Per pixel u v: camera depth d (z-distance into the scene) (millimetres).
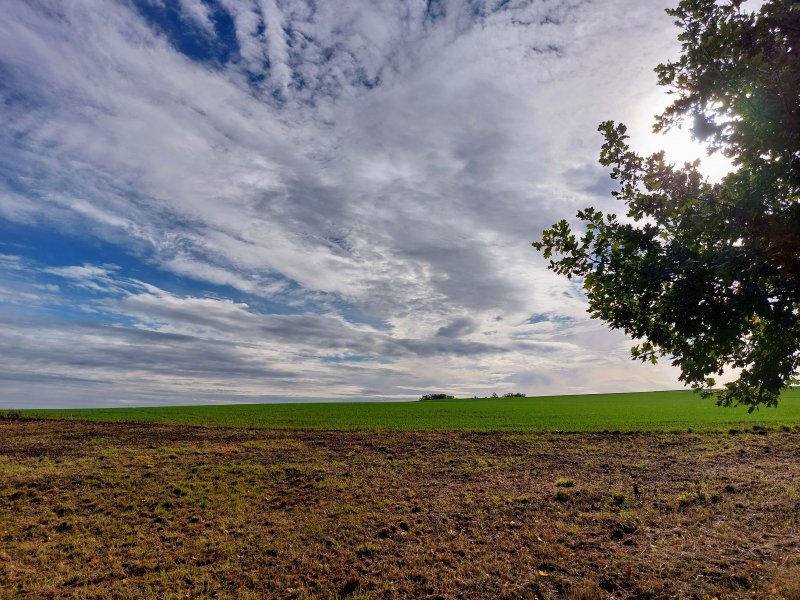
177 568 10383
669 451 22766
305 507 14812
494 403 64250
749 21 5508
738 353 6453
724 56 5547
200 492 16625
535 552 10328
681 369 6527
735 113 5875
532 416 41250
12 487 17172
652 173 6824
